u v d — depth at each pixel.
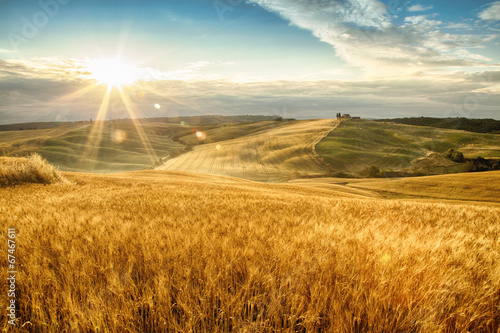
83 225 4.56
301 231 4.37
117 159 135.00
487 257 3.29
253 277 2.63
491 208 11.08
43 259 2.90
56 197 9.60
